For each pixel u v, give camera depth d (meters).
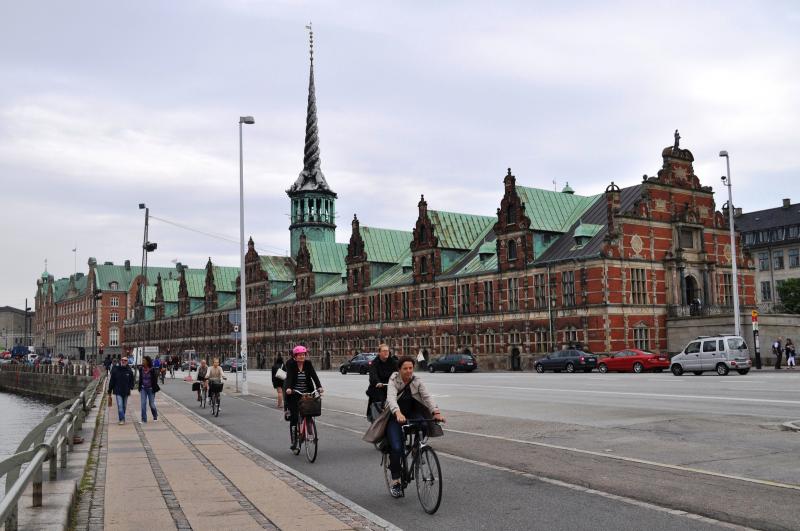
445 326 84.31
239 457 17.20
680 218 71.75
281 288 123.38
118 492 12.94
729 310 72.06
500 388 39.59
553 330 70.81
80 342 199.12
